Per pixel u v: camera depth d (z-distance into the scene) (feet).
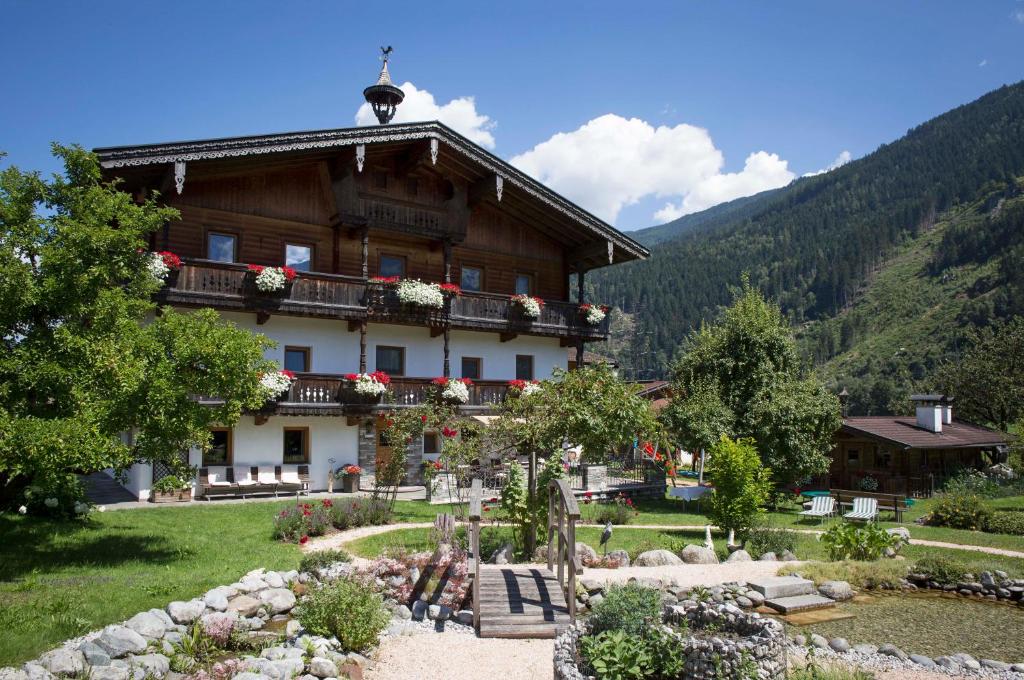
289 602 33.83
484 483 73.20
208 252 77.61
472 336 96.12
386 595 36.17
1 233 40.83
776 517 78.69
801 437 88.63
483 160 88.17
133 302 45.27
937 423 115.03
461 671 28.50
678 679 25.17
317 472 79.25
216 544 46.16
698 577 41.65
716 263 636.07
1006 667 29.25
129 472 71.36
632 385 49.14
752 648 24.73
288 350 81.61
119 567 37.96
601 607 28.07
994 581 41.37
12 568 36.17
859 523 70.08
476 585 33.96
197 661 26.58
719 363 95.71
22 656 23.27
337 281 80.43
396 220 86.74
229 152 71.31
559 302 99.14
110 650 24.41
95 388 39.52
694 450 90.07
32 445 34.09
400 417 62.54
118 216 44.62
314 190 84.43
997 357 167.63
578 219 95.81
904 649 32.12
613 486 89.35
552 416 47.06
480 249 97.55
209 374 42.32
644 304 610.24
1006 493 99.60
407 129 82.23
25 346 39.06
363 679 27.48
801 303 531.91
